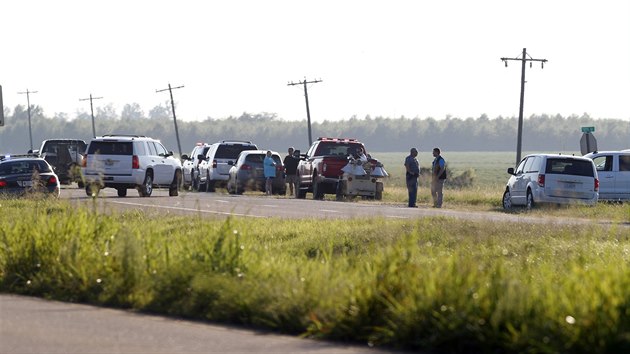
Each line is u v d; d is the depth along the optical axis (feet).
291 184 393.29
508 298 71.67
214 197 328.29
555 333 67.77
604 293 70.49
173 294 94.12
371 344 75.87
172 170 323.57
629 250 139.13
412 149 293.64
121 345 75.51
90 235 115.44
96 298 98.43
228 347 75.25
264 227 175.42
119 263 102.01
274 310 84.38
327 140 358.64
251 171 383.65
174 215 197.16
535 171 280.51
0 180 268.41
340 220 189.67
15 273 108.06
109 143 305.94
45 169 274.98
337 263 99.45
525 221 191.21
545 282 91.35
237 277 94.94
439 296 75.31
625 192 308.60
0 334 79.56
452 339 71.97
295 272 94.07
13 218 146.20
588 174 277.03
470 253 135.33
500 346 69.87
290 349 74.69
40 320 86.89
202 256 102.73
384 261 87.35
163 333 81.10
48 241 111.04
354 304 80.18
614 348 65.31
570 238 156.87
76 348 74.08
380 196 340.59
